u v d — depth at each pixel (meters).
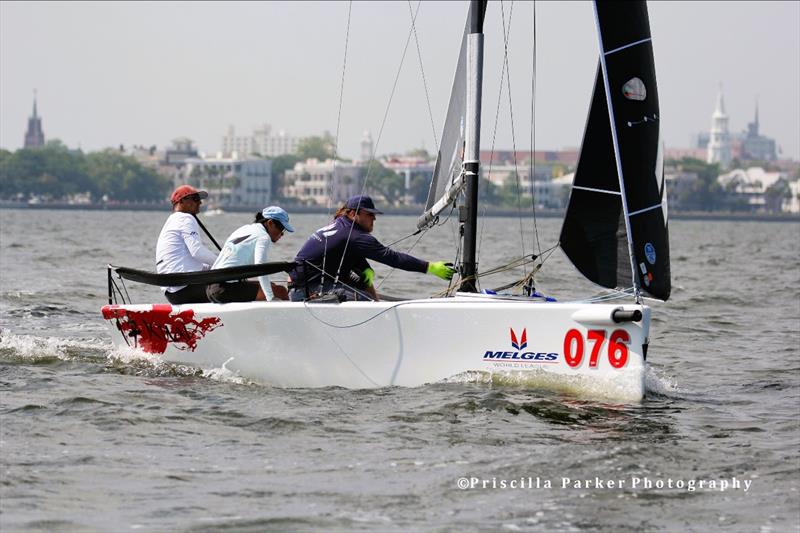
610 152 29.06
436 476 23.22
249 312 31.88
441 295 32.72
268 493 22.05
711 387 34.19
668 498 22.08
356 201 32.62
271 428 26.78
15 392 30.12
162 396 29.91
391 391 30.20
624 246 29.09
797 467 24.17
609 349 28.78
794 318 54.59
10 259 89.19
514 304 29.48
